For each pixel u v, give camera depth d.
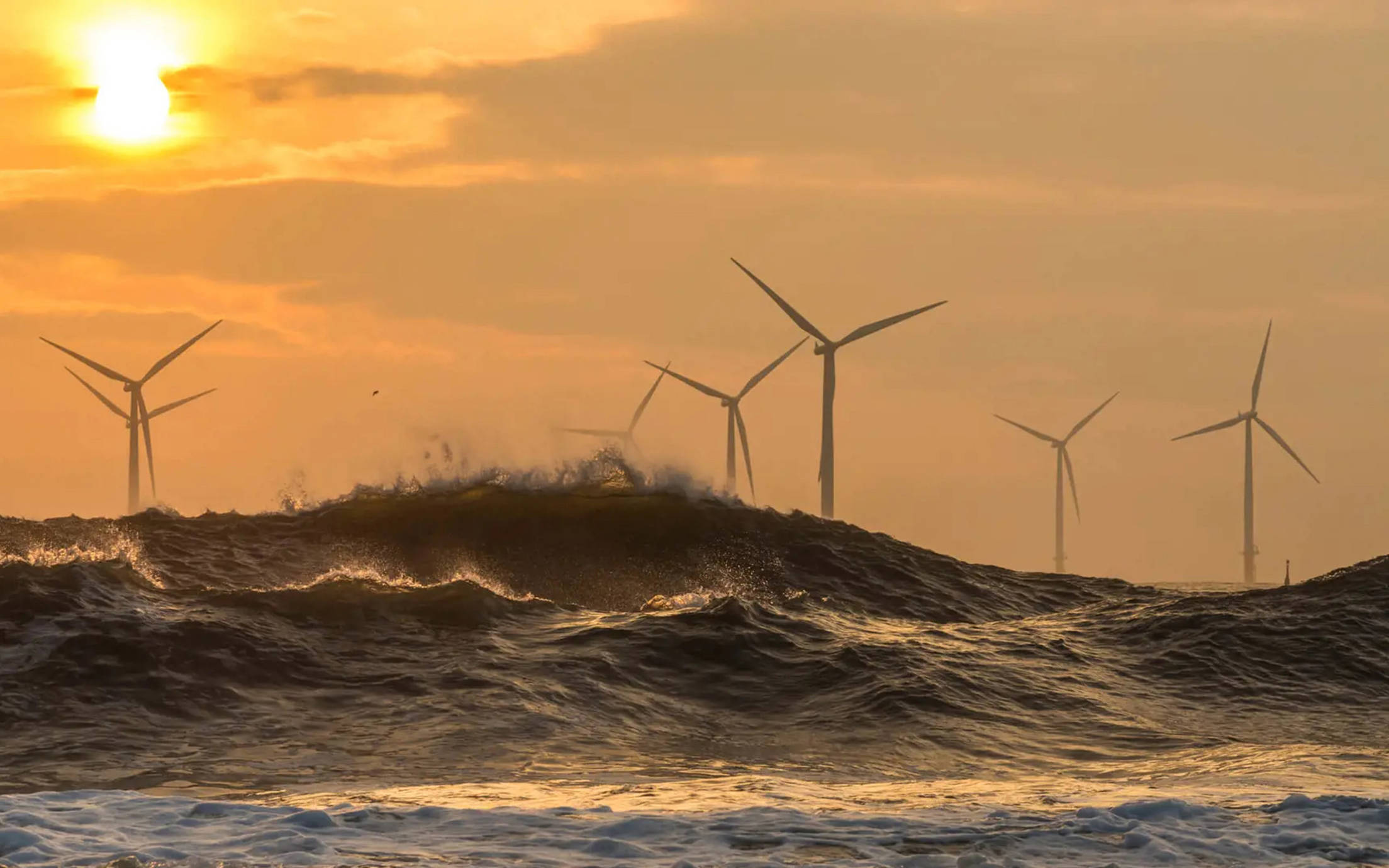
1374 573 141.38
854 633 118.44
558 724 91.25
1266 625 127.50
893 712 98.56
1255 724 102.31
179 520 172.50
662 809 61.94
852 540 173.75
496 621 114.00
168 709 90.44
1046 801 65.75
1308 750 91.75
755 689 103.50
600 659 105.69
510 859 50.97
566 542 167.12
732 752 88.12
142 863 48.34
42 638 99.19
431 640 108.00
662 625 114.44
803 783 74.31
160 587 113.62
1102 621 133.62
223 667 97.56
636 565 162.62
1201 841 53.78
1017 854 52.31
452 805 64.12
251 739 85.56
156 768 78.44
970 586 164.25
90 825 54.91
